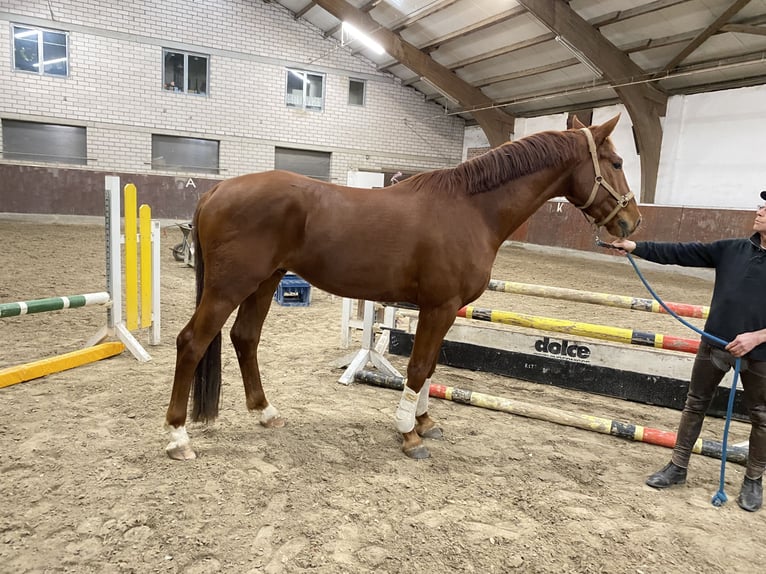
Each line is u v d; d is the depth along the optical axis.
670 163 11.76
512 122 16.16
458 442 2.80
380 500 2.13
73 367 3.50
